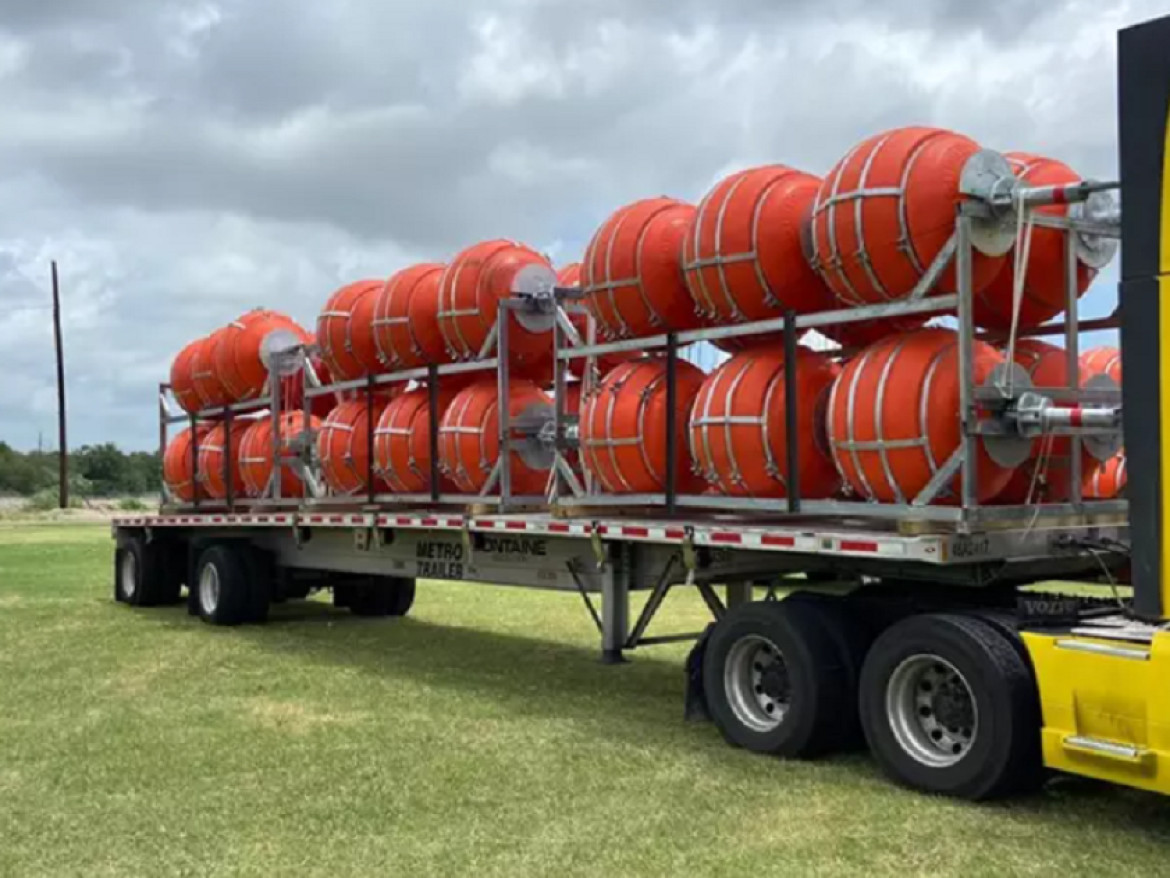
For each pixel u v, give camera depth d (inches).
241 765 276.1
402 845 218.8
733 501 297.7
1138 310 204.2
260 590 526.3
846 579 306.7
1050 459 266.7
